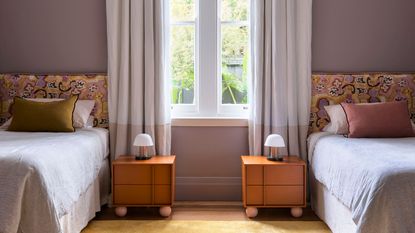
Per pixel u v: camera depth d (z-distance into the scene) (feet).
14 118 9.32
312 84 10.43
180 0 10.77
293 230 8.21
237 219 8.98
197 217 9.14
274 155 9.28
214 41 10.66
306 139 10.12
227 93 10.92
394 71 10.57
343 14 10.51
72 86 10.58
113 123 10.18
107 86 10.51
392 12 10.51
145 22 9.98
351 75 10.41
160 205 9.02
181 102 10.96
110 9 10.07
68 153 6.97
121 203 8.98
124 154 10.05
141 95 10.07
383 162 5.80
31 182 5.56
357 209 5.68
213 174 10.69
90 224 8.55
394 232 5.00
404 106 9.21
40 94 10.62
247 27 10.79
